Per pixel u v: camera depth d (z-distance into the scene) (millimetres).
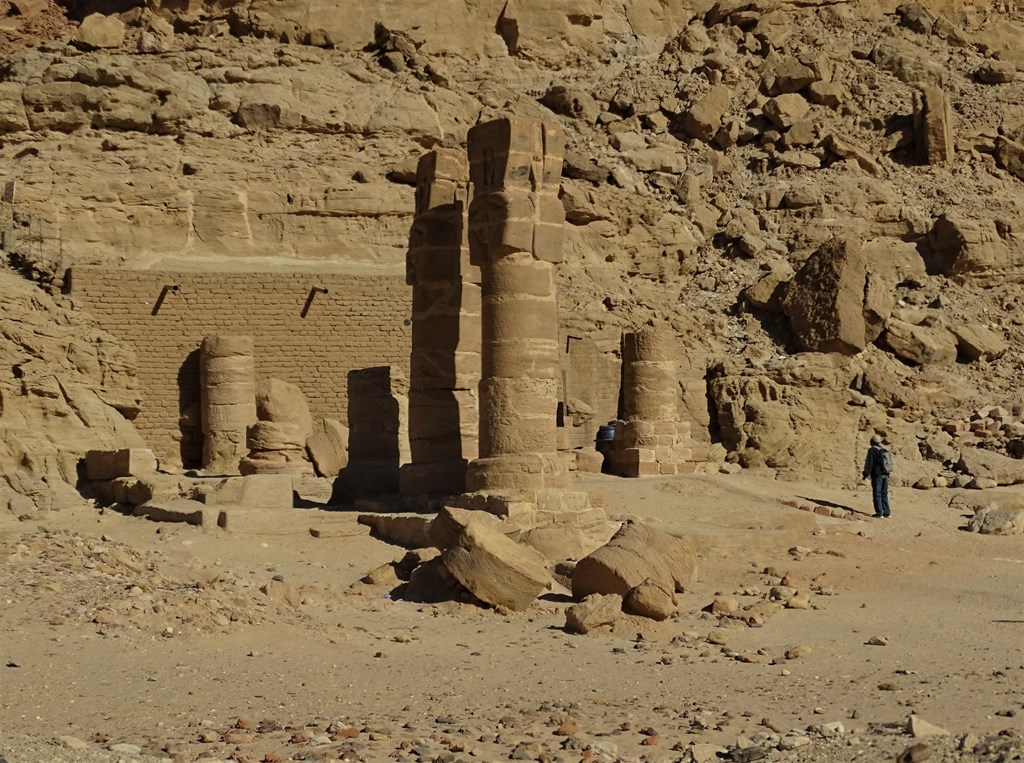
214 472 29234
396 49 44469
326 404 31641
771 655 12883
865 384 34812
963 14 55375
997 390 36906
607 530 20188
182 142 37656
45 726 9039
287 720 9555
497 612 15289
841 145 45719
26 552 14141
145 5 44406
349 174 38250
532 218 20609
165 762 8055
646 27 51688
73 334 29125
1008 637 14195
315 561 18594
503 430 20453
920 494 29062
